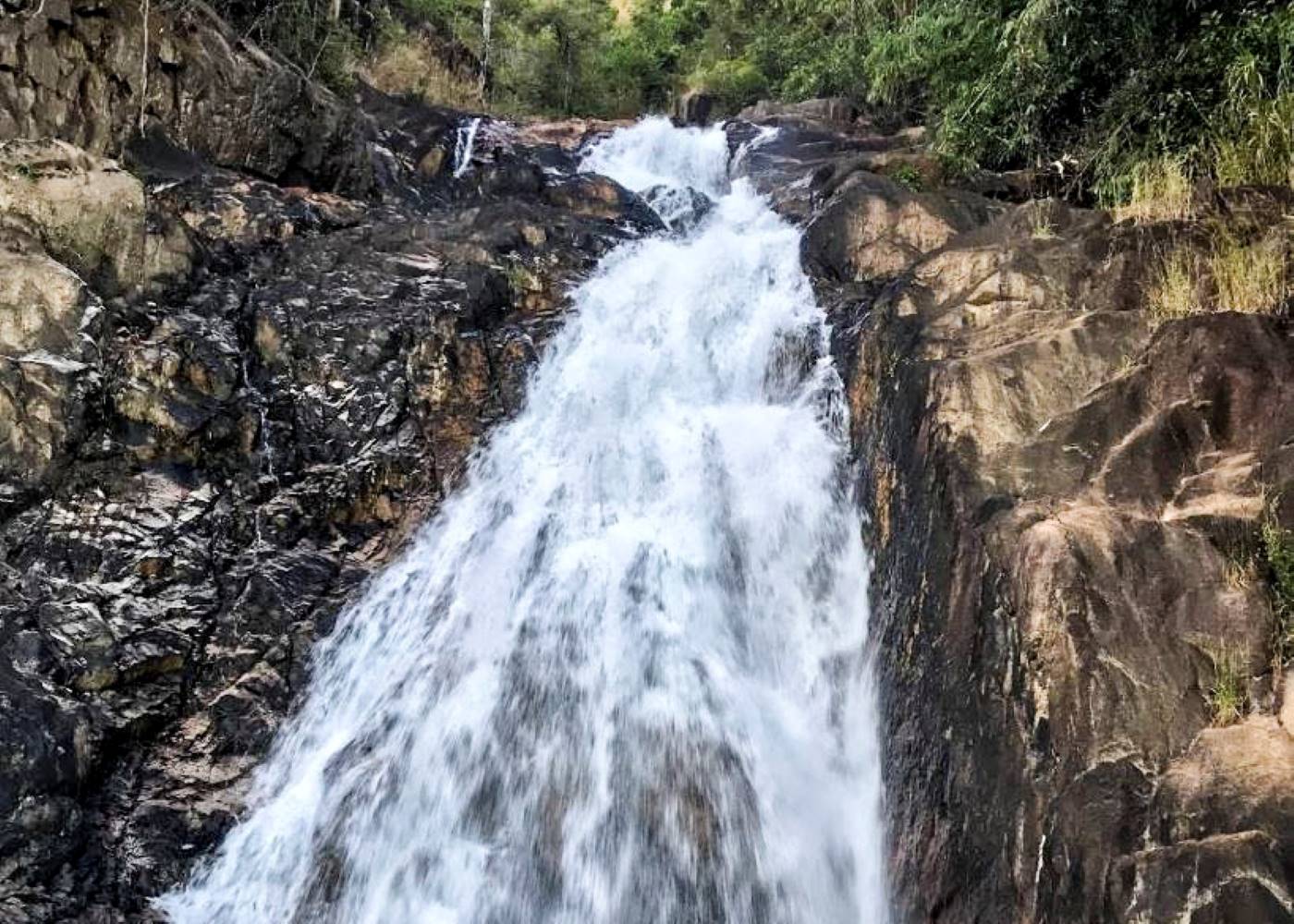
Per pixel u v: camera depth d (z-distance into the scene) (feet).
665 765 19.69
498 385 28.12
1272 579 14.12
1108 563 14.53
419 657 23.35
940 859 15.69
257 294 27.89
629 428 27.25
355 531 25.43
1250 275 18.97
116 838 19.15
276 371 26.50
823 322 27.66
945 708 16.46
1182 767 12.55
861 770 19.85
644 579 23.00
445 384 27.55
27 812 17.69
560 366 28.76
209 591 22.53
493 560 24.59
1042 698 14.03
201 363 24.79
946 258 24.22
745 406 27.55
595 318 30.35
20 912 17.19
